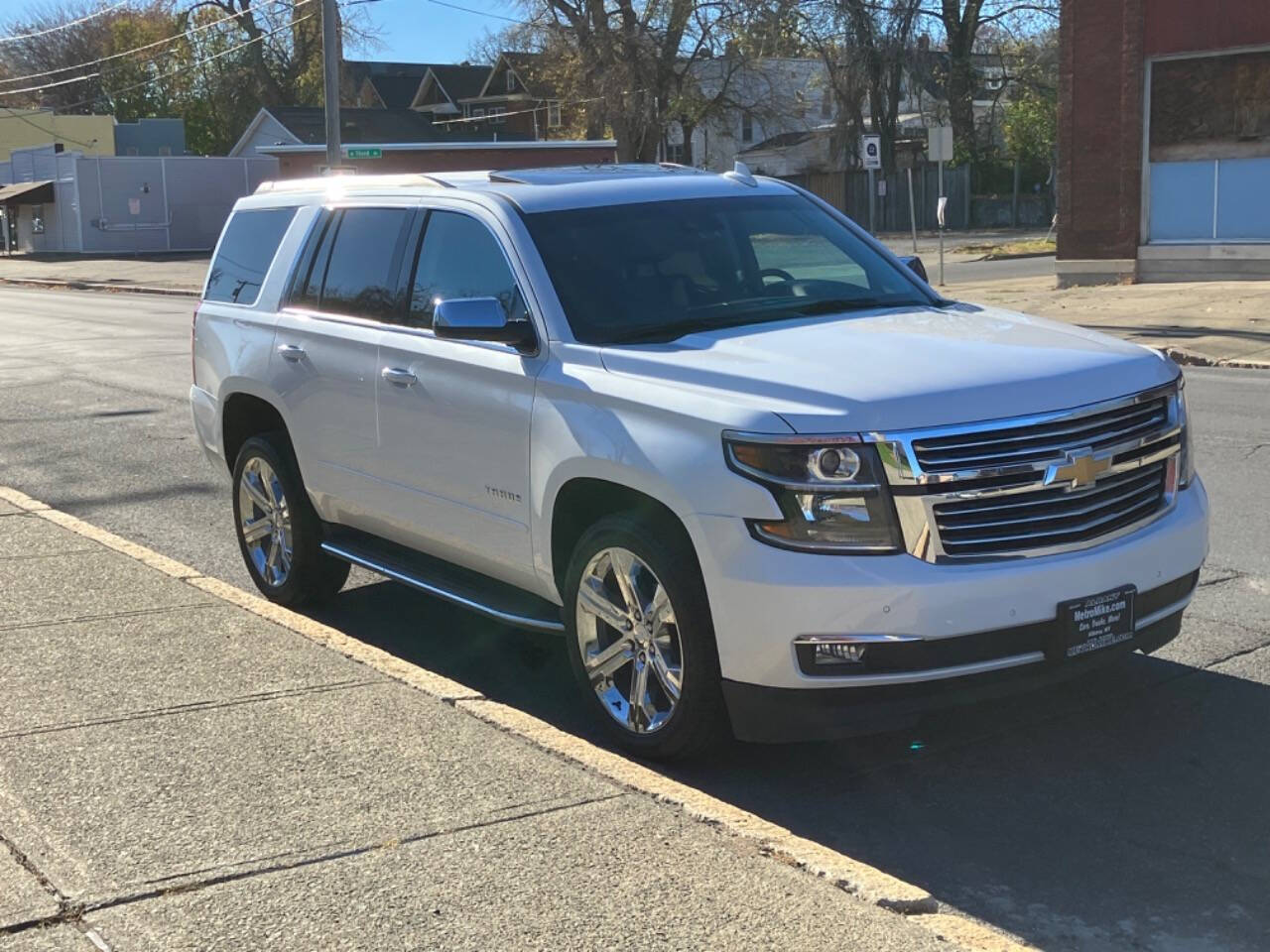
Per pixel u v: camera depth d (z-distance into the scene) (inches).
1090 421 172.1
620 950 128.2
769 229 227.6
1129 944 138.3
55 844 150.4
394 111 2400.3
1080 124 906.7
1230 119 845.8
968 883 152.2
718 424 168.2
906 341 185.9
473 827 153.7
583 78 2039.9
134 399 589.0
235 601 245.6
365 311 238.4
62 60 3425.2
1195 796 173.3
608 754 175.3
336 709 190.7
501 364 202.8
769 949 128.3
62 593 251.8
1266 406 472.4
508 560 206.7
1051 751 188.4
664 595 177.0
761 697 167.0
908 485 161.0
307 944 129.3
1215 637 232.8
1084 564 168.1
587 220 215.5
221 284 284.7
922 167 2210.9
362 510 238.4
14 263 2102.6
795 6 1942.7
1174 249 878.4
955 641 161.9
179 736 181.2
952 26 2244.1
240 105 3196.4
